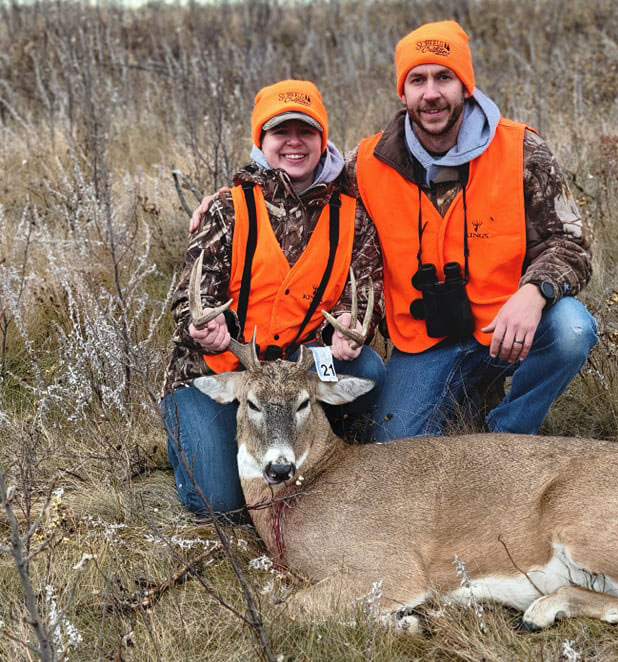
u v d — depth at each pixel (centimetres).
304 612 415
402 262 557
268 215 527
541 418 540
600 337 592
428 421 555
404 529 443
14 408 592
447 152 550
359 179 559
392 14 1582
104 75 1152
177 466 516
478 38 1420
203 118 999
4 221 759
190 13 1608
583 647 398
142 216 798
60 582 429
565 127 938
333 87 1155
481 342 554
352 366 536
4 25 1511
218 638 403
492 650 389
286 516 460
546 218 542
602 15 1439
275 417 461
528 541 435
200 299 492
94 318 613
